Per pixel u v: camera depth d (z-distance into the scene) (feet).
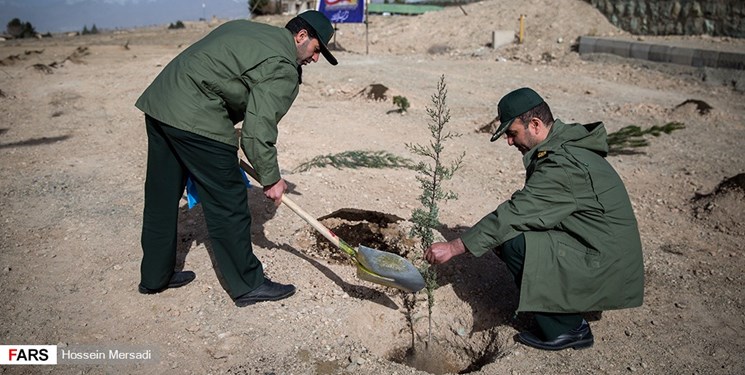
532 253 9.63
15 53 58.34
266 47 9.87
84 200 16.52
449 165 19.99
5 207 15.94
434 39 56.75
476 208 16.49
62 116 26.55
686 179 19.21
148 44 68.13
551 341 10.42
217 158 10.11
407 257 13.57
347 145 21.44
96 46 65.05
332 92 30.81
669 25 48.67
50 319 11.03
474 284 12.62
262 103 9.72
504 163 20.59
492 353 10.99
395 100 26.96
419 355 11.53
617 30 52.03
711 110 27.81
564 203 9.57
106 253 13.48
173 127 9.85
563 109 29.48
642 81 38.70
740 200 16.08
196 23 103.04
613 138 22.54
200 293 11.85
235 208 10.55
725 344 10.73
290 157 19.83
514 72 41.93
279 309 11.37
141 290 11.79
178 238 13.99
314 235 14.39
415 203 16.42
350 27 66.85
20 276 12.44
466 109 28.63
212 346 10.40
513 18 55.88
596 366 10.07
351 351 10.45
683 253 14.21
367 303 11.88
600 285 9.73
